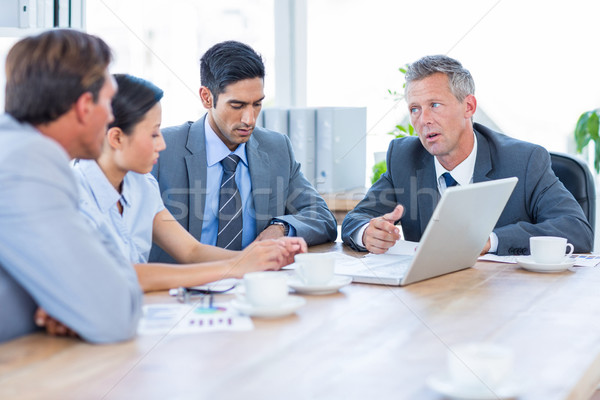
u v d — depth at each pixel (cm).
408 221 226
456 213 148
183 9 360
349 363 96
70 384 88
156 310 127
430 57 214
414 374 91
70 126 116
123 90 160
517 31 362
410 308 129
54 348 104
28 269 104
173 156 223
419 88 211
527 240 189
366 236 192
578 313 125
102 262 106
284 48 380
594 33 352
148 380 90
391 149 233
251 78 214
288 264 167
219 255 180
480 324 117
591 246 198
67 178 108
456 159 219
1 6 259
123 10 342
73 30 117
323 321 119
